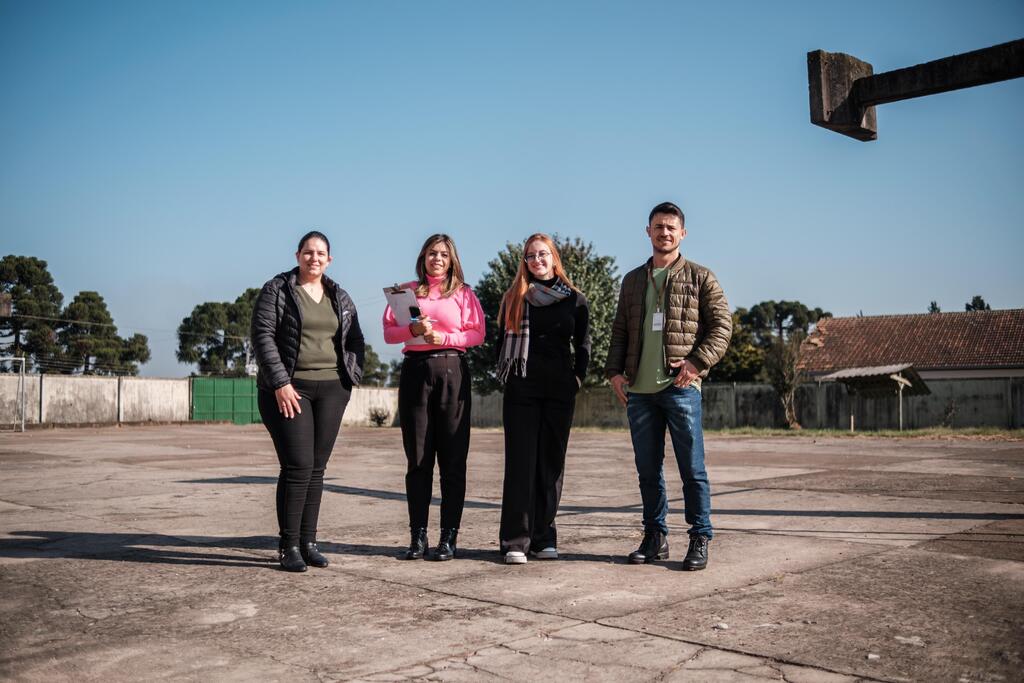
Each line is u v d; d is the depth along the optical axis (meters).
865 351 39.28
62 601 3.63
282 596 3.70
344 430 27.72
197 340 91.75
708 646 2.89
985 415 26.83
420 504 4.61
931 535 4.96
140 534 5.38
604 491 7.98
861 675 2.58
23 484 8.70
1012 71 4.63
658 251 4.50
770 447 15.56
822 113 5.00
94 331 71.75
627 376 4.54
